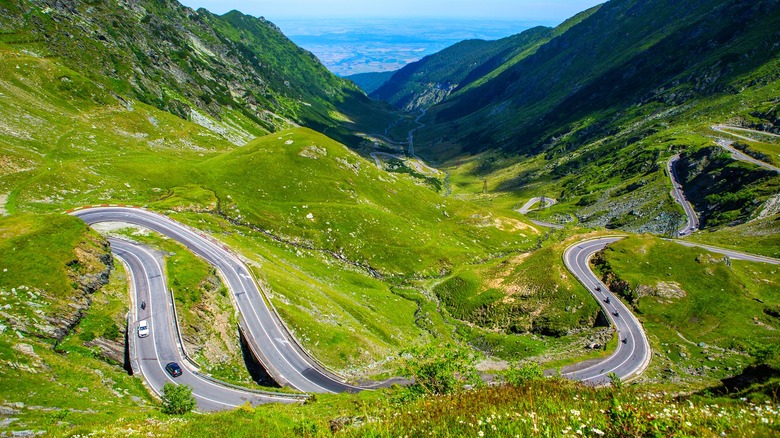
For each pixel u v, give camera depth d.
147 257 77.81
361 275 120.12
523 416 14.66
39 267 56.97
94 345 54.72
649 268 108.81
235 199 126.31
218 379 57.75
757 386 25.47
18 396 37.19
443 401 19.06
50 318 52.56
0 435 27.73
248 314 73.75
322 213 131.75
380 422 16.58
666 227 186.25
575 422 13.64
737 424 13.17
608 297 102.44
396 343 90.31
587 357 81.75
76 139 134.38
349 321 88.06
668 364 80.06
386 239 133.25
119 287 67.19
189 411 39.56
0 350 41.81
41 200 96.44
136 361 56.22
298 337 72.88
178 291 68.44
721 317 93.44
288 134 161.50
